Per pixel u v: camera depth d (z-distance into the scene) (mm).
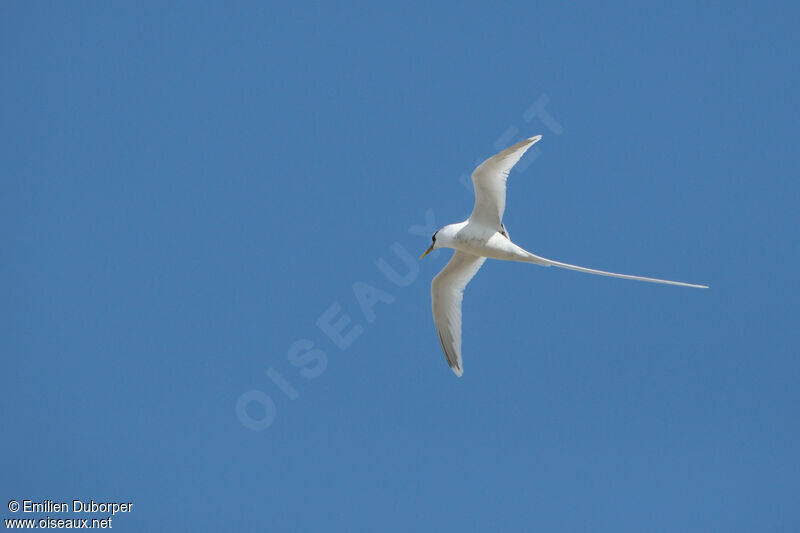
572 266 14742
